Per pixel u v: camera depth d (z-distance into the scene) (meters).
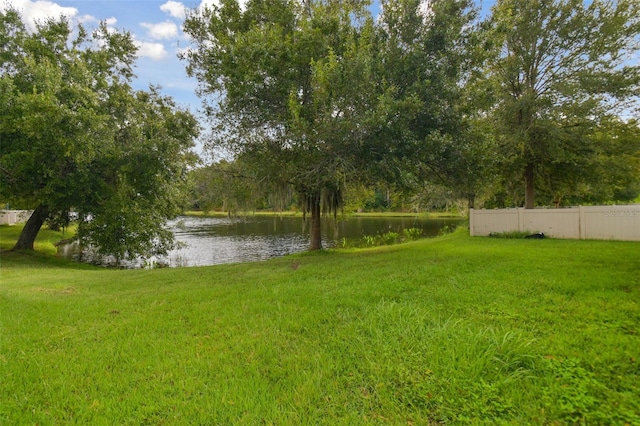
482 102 8.83
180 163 14.58
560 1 13.01
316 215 14.08
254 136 10.48
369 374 2.70
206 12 10.45
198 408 2.34
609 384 2.46
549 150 13.41
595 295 4.47
